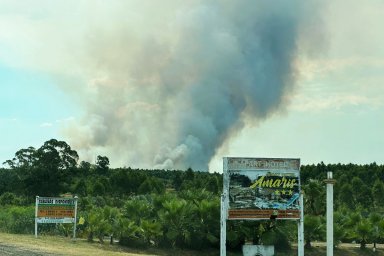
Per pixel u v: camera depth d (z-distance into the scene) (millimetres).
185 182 120438
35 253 22672
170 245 44938
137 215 47031
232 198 24594
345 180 122938
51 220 33531
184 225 44750
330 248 25281
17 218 39844
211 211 45125
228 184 24625
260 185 24922
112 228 41688
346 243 61406
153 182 115562
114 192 115438
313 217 51562
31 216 40062
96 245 36781
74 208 34406
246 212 24672
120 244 42219
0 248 23547
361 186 115500
